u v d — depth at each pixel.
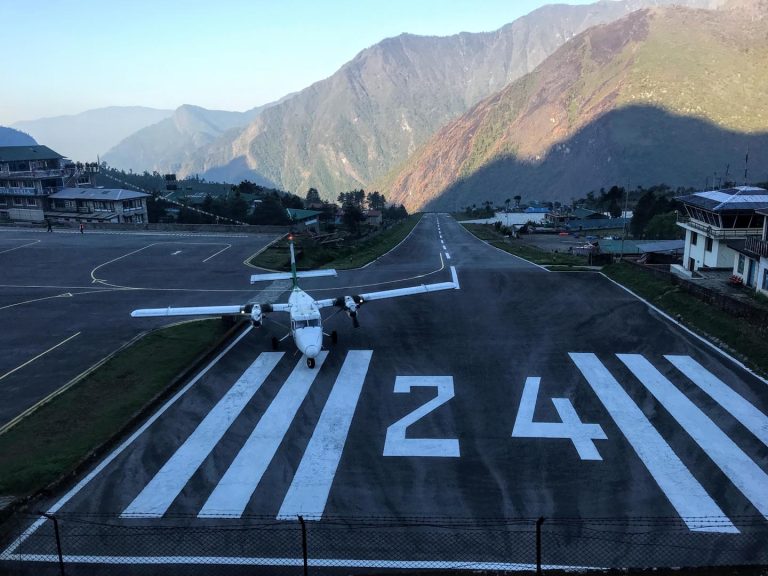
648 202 132.00
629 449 21.25
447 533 16.78
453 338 34.22
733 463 20.23
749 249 41.00
